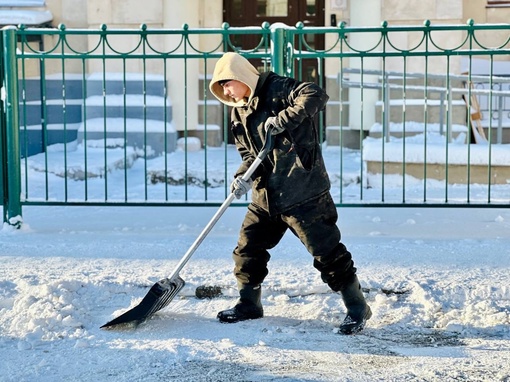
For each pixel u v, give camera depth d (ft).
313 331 24.94
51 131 58.90
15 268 29.94
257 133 24.13
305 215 24.03
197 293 27.84
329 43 59.21
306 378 21.13
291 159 23.89
